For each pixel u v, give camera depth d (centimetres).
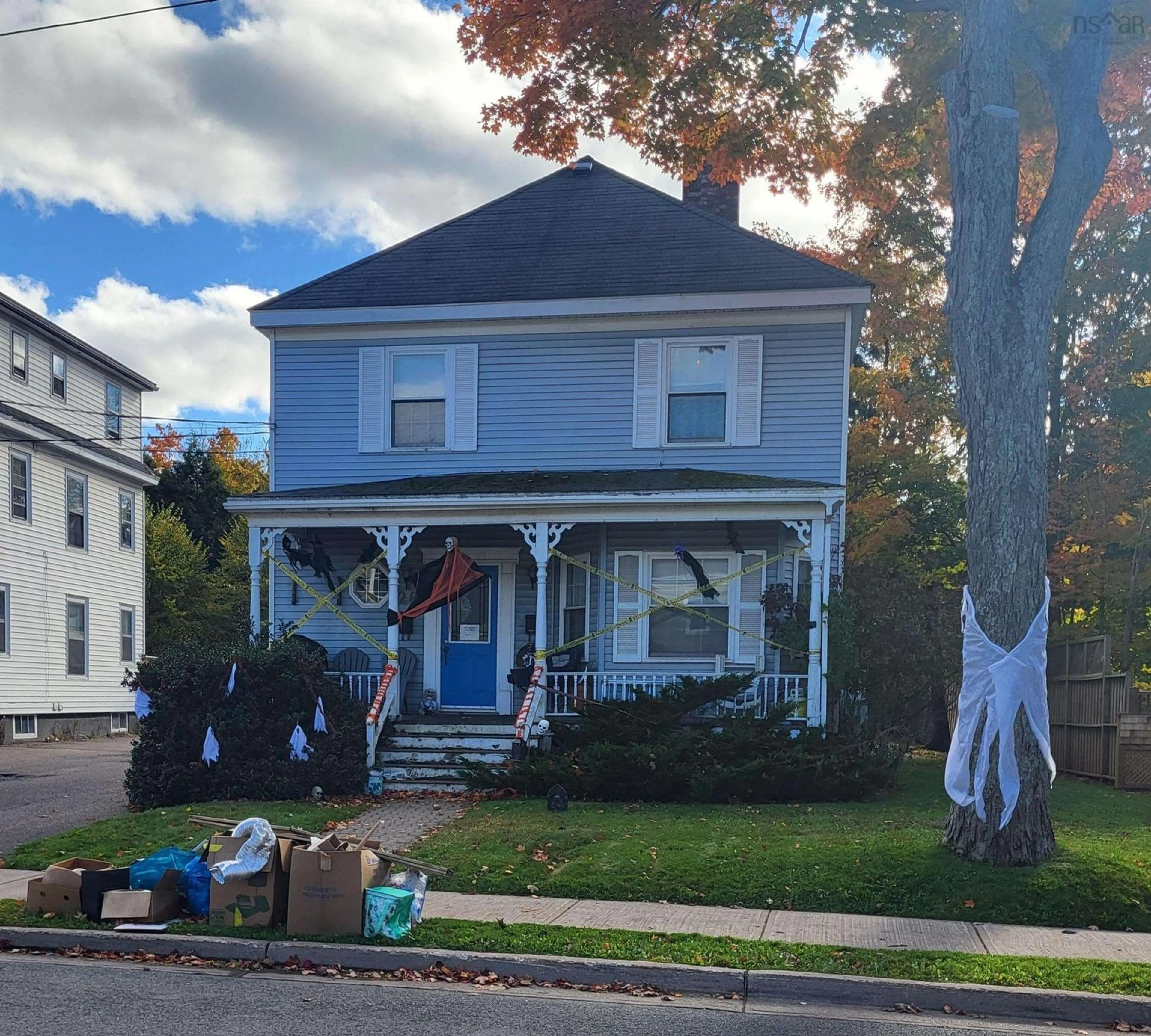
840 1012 643
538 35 1340
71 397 2848
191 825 1103
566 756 1295
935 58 1426
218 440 5194
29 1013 609
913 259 2461
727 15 1318
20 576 2527
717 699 1353
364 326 1664
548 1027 600
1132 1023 630
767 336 1566
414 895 770
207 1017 605
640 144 1467
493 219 1798
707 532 1530
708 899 862
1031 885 842
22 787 1496
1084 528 2055
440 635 1622
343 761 1312
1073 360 2312
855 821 1088
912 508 2591
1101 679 1541
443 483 1529
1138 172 1784
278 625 1634
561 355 1620
